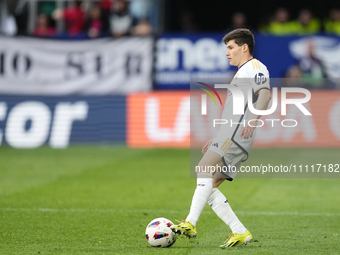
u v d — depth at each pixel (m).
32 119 52.25
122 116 51.78
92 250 17.97
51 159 44.69
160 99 51.28
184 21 68.38
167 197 29.66
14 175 37.22
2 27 60.03
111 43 51.59
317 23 63.62
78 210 25.92
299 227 22.33
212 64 50.66
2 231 21.14
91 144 52.09
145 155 46.75
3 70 51.94
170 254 17.33
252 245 18.83
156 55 51.25
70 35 51.72
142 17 60.31
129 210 26.05
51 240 19.58
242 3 73.62
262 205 27.61
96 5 59.69
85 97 52.06
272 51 50.53
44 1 60.28
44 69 51.94
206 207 27.11
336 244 19.03
